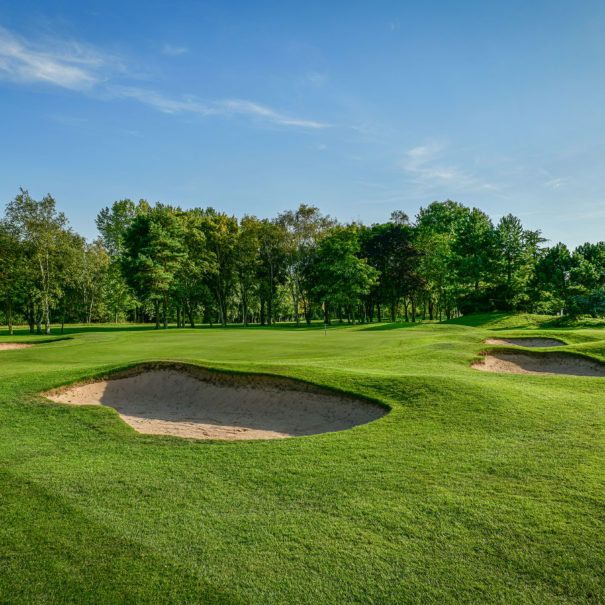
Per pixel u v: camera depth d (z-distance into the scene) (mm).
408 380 12055
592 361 17547
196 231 54938
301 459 7211
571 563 4277
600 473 6270
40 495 5996
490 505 5418
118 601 3920
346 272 55406
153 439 8625
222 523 5184
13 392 12258
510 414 9242
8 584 4152
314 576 4184
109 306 69062
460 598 3848
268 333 34594
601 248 61969
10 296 46125
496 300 53281
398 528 4953
